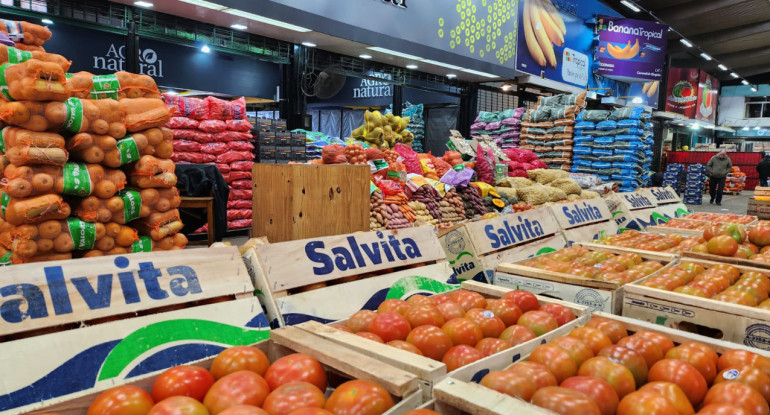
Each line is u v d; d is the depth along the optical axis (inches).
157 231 103.0
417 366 50.2
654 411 43.9
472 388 44.9
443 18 342.3
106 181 93.0
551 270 99.0
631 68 530.3
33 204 84.1
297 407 42.3
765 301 83.2
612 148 342.0
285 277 74.0
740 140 1370.6
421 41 328.8
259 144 266.2
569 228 136.7
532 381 48.9
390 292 84.7
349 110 562.6
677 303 82.6
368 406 42.7
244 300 68.9
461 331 63.4
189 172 175.2
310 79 317.7
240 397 43.9
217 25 264.5
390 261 87.6
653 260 113.3
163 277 64.0
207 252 69.4
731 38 820.6
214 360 53.3
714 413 44.6
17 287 54.2
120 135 94.8
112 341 57.2
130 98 101.5
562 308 73.5
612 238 133.9
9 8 197.9
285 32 275.0
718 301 79.3
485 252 109.8
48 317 54.6
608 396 46.9
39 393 50.8
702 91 911.7
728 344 63.2
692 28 792.9
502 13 394.6
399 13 310.5
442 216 200.4
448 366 56.9
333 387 57.6
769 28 778.8
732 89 1254.9
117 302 59.4
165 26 245.4
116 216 96.5
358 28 285.0
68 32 218.1
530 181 280.2
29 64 81.4
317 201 110.6
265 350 59.4
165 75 255.1
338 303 77.5
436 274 93.3
